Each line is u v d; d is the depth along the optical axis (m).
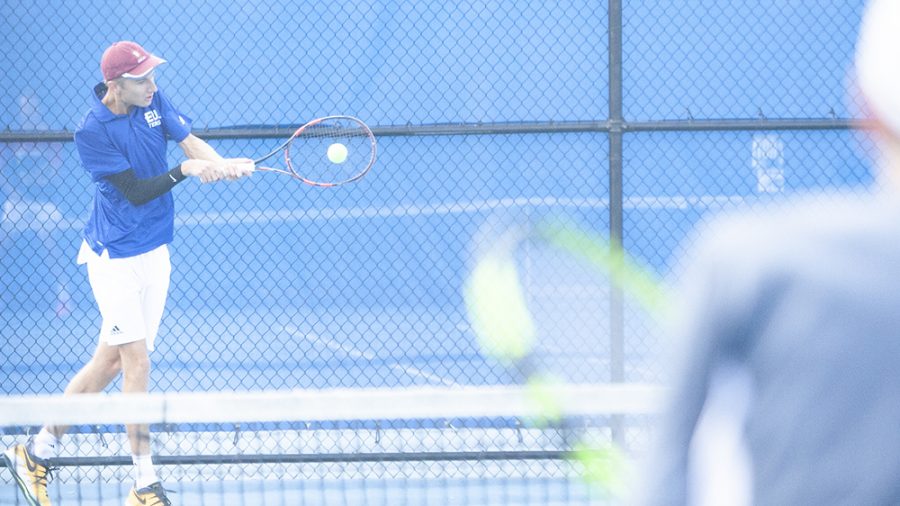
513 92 22.31
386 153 22.62
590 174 22.41
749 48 21.95
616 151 19.20
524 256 20.47
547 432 16.47
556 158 22.44
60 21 22.31
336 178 22.61
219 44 22.25
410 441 17.98
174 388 23.08
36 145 22.81
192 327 23.36
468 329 23.11
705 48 22.00
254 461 16.95
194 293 23.20
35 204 23.03
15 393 22.50
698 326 3.96
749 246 3.92
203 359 23.44
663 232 22.30
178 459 16.86
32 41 22.38
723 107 22.09
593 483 7.59
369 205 22.78
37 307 23.36
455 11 22.30
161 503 15.47
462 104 22.41
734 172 22.17
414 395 9.19
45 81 22.45
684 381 3.99
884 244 3.80
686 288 4.08
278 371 23.39
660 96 22.14
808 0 21.86
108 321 16.22
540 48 22.22
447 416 9.20
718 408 4.02
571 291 20.64
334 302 23.14
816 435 3.80
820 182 22.09
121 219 16.09
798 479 3.83
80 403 9.46
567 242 7.41
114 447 18.73
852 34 21.91
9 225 23.02
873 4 3.97
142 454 15.55
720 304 3.91
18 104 22.52
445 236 22.86
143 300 16.69
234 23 22.20
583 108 22.38
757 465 3.92
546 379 7.36
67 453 18.56
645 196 22.28
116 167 16.00
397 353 23.34
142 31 22.30
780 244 3.88
